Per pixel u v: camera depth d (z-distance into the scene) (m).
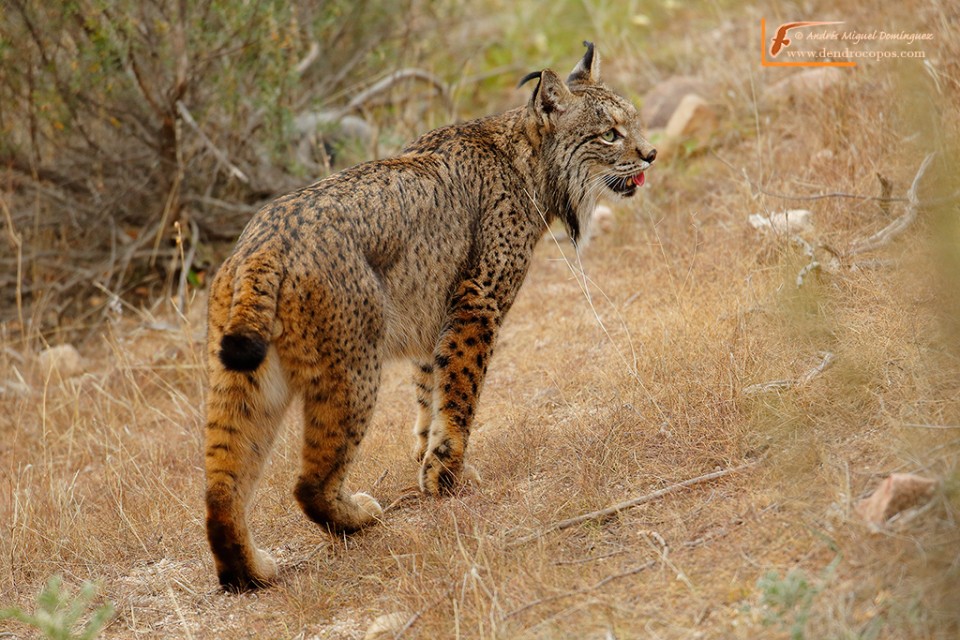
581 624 7.82
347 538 10.11
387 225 10.05
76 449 13.86
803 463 8.91
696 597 7.81
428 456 10.83
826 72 17.53
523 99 22.89
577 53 24.53
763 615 7.34
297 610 9.01
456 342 10.80
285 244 9.27
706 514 8.88
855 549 7.70
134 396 15.12
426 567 9.10
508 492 10.31
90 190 19.06
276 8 17.91
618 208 17.31
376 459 11.98
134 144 19.05
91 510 12.13
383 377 14.90
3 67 17.50
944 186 10.68
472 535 9.32
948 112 12.79
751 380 10.47
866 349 10.14
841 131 15.74
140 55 17.89
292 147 19.02
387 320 10.05
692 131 18.64
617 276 15.63
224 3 17.59
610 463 10.02
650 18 25.27
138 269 19.00
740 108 18.92
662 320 12.62
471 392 10.83
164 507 11.59
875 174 13.73
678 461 9.91
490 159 11.29
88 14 17.28
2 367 16.77
